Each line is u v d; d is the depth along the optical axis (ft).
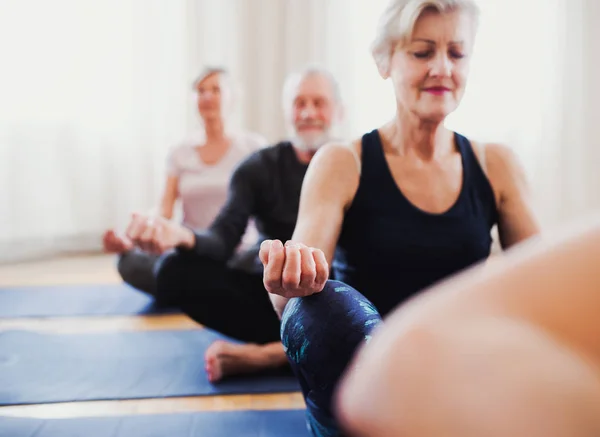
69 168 10.53
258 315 5.06
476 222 3.16
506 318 0.68
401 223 3.08
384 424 0.62
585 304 0.68
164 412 4.19
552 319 0.68
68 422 4.00
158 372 4.93
